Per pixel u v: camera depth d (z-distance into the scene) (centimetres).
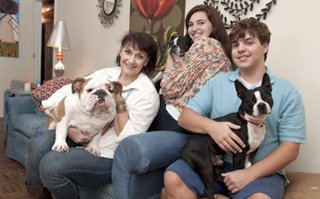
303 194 137
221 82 150
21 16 486
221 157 140
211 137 136
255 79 141
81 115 159
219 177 138
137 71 172
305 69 179
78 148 164
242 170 128
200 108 150
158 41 270
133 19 302
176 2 257
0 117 473
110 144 164
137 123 161
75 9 395
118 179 147
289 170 188
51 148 166
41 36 499
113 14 328
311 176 160
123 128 161
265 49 140
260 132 127
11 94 310
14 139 276
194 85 161
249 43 135
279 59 191
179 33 253
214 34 187
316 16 173
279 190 126
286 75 188
